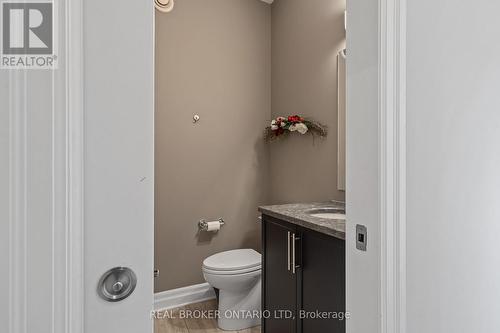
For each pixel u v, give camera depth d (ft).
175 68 8.19
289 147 8.65
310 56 7.86
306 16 8.00
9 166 1.37
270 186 9.56
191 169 8.46
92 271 1.56
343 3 6.88
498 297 4.11
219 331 7.12
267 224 6.38
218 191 8.85
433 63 3.33
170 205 8.20
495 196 4.08
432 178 3.34
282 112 9.02
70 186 1.47
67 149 1.46
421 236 3.22
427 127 3.26
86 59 1.53
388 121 2.93
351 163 3.32
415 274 3.17
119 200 1.62
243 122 9.22
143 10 1.67
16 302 1.37
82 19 1.51
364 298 3.17
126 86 1.63
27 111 1.39
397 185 2.96
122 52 1.62
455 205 3.59
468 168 3.74
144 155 1.68
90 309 1.55
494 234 4.07
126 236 1.63
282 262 5.83
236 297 7.18
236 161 9.11
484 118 3.93
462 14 3.64
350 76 3.31
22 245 1.38
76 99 1.48
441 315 3.45
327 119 7.31
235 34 9.08
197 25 8.49
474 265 3.82
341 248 4.41
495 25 4.06
